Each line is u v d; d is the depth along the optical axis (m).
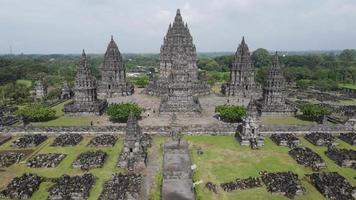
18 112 118.75
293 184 66.19
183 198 56.31
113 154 87.56
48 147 93.31
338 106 158.88
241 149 91.62
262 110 131.12
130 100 164.50
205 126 106.75
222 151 89.75
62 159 83.25
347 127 108.25
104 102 144.00
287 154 87.94
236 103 156.38
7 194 63.31
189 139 100.62
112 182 67.69
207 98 171.38
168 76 172.88
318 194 64.94
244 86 174.50
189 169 66.62
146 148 92.50
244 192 65.56
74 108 129.50
